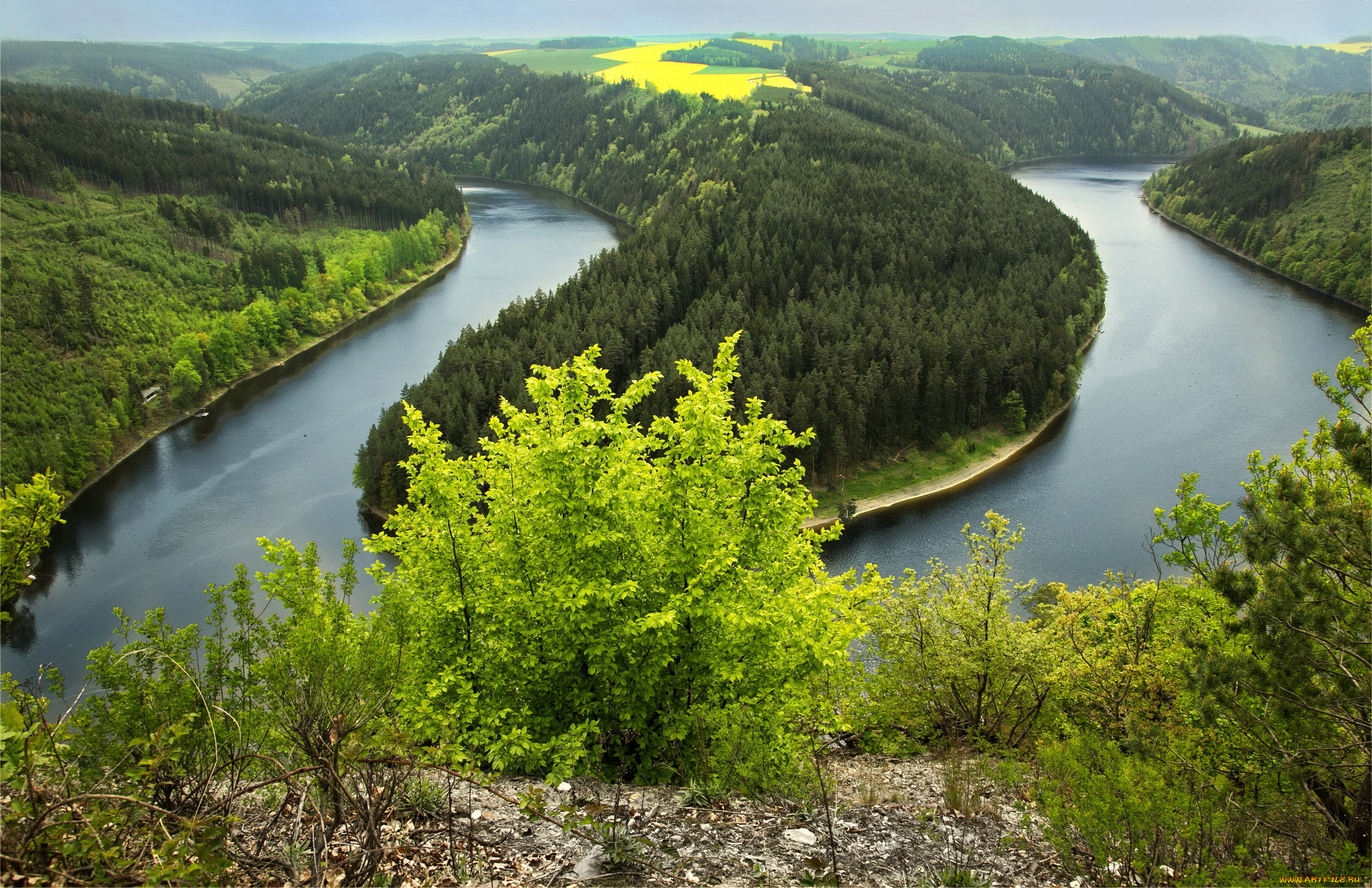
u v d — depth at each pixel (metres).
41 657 68.44
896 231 175.12
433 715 12.36
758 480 18.22
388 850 9.16
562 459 16.22
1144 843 10.51
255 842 8.93
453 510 16.78
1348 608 13.34
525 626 16.27
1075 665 21.33
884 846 11.49
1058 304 142.75
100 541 88.69
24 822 6.94
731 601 16.42
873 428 104.25
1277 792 14.23
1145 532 84.94
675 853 10.38
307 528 91.19
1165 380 127.19
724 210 197.25
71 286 155.25
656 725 16.44
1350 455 14.61
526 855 9.92
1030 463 102.88
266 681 9.38
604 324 126.12
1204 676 14.67
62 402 120.12
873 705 21.14
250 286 177.00
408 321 175.38
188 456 110.56
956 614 22.05
